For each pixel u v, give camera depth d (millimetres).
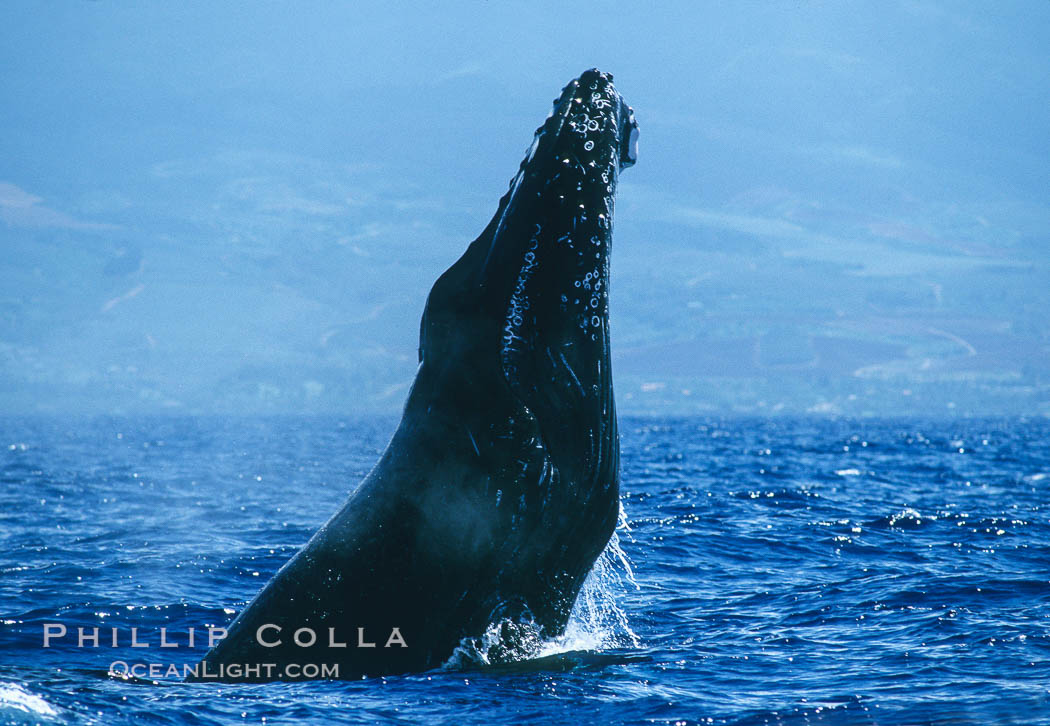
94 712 25500
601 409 26781
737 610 45875
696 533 73312
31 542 78812
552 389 26344
